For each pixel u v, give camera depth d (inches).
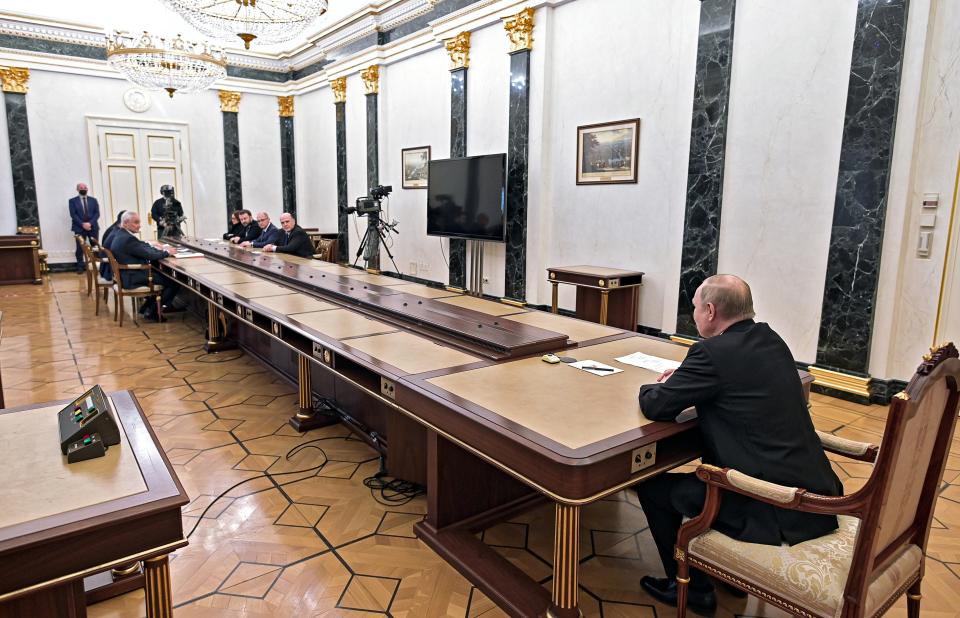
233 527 98.0
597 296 221.6
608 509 105.0
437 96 313.1
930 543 94.1
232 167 454.0
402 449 109.3
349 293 152.6
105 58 396.8
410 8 316.2
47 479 53.2
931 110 142.0
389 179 360.5
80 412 62.7
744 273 181.5
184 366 191.8
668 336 206.1
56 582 46.1
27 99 375.9
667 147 205.2
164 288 274.2
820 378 162.6
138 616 77.2
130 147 416.8
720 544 65.7
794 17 163.2
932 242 144.6
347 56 374.0
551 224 254.2
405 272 352.8
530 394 81.7
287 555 90.3
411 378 87.8
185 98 431.8
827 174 160.2
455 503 94.6
